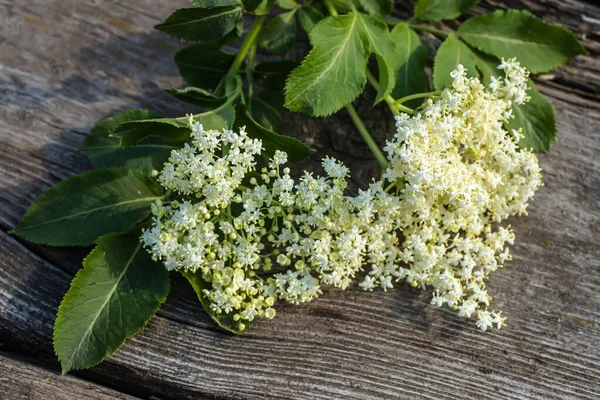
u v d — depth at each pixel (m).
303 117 0.48
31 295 0.45
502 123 0.46
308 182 0.42
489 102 0.43
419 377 0.45
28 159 0.48
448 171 0.42
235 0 0.43
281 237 0.43
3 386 0.43
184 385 0.44
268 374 0.44
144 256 0.44
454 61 0.47
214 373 0.44
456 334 0.45
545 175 0.48
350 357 0.45
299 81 0.43
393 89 0.46
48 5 0.51
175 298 0.45
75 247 0.46
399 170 0.42
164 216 0.44
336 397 0.44
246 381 0.44
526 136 0.47
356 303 0.45
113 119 0.46
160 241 0.42
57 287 0.45
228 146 0.44
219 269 0.43
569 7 0.50
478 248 0.44
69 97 0.49
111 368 0.44
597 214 0.47
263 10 0.45
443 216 0.44
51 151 0.48
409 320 0.45
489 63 0.48
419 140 0.42
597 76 0.49
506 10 0.50
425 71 0.49
